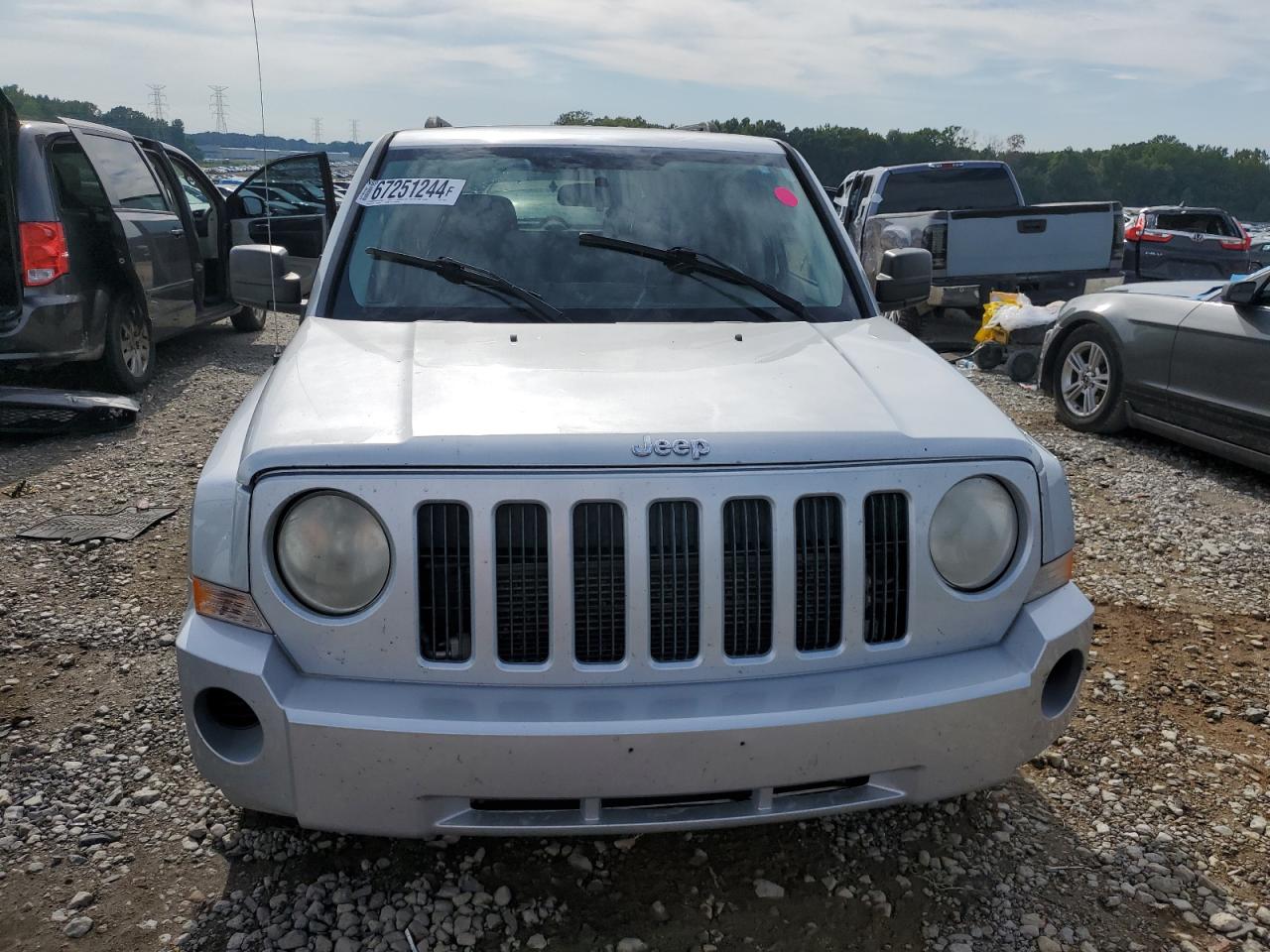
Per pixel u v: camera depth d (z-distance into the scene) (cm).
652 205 347
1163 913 247
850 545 220
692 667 216
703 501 213
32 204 643
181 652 217
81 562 447
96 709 329
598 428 219
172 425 686
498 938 235
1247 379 579
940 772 224
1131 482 600
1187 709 345
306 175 898
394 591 210
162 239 805
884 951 233
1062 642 232
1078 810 288
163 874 253
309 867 256
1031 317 873
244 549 214
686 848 267
